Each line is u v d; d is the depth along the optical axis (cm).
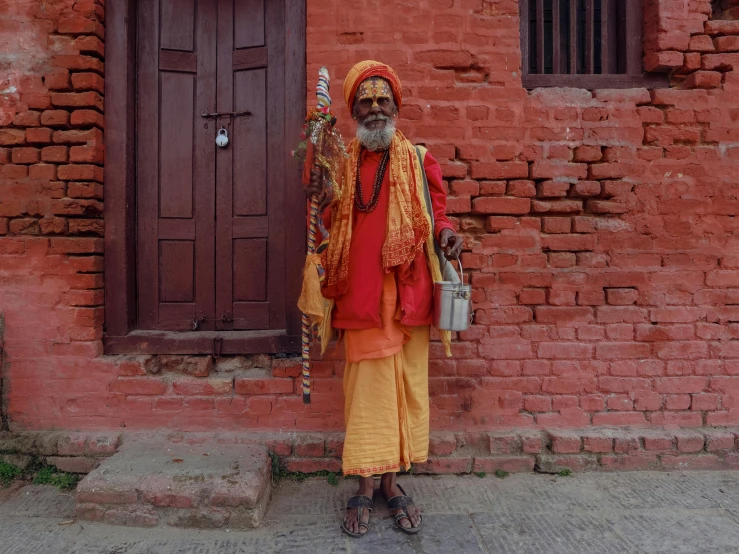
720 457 293
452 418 295
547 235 296
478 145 292
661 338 300
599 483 277
